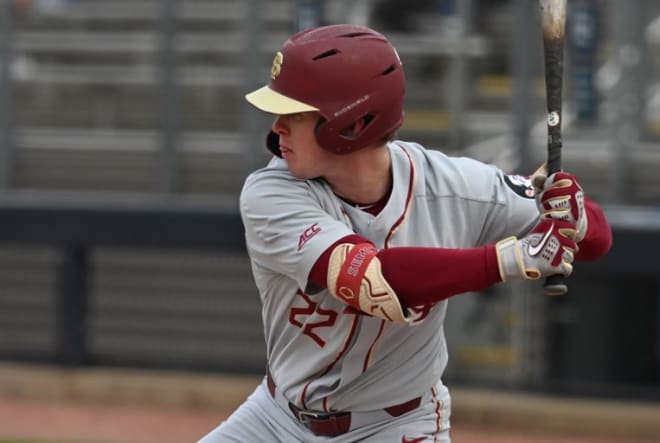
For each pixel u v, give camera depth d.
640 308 26.91
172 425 26.22
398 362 10.80
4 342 30.66
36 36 33.25
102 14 33.25
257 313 29.45
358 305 9.59
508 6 30.08
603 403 26.94
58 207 28.61
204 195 31.14
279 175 10.20
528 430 26.64
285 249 9.93
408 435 10.99
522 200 10.72
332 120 9.62
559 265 9.35
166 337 29.92
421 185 10.41
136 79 32.88
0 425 25.69
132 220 28.38
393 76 9.80
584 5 28.64
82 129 32.69
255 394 11.84
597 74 28.78
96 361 29.20
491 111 29.94
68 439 24.50
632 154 28.92
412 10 30.33
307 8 29.44
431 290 9.38
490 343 28.00
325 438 11.20
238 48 31.30
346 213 10.25
